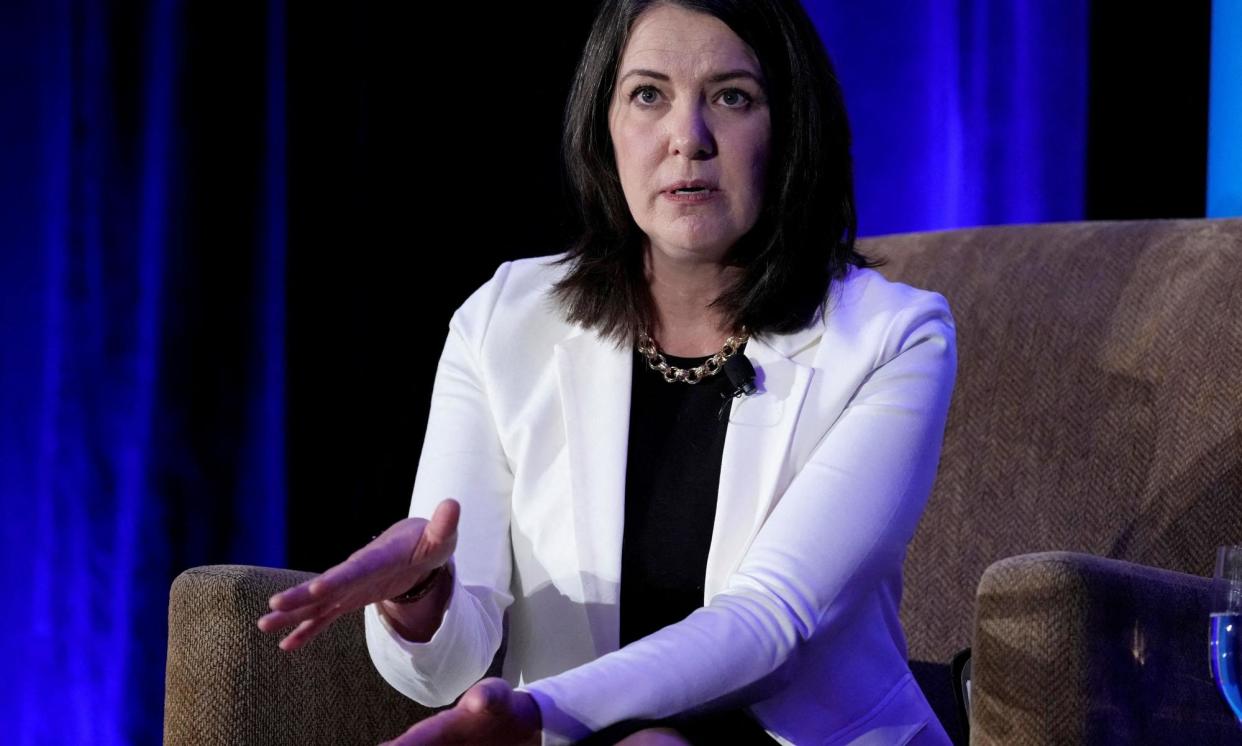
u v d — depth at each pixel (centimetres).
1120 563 449
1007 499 631
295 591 402
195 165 978
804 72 511
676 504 509
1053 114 856
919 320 517
